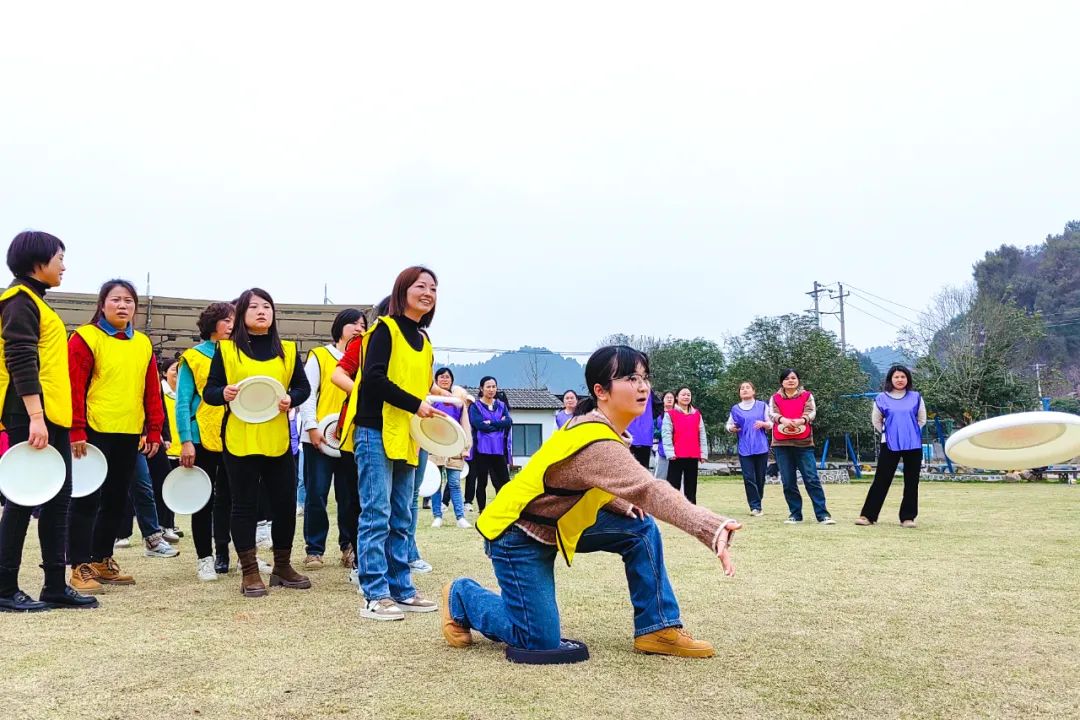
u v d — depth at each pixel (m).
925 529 7.10
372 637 3.19
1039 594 4.04
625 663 2.78
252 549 4.22
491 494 13.05
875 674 2.65
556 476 2.77
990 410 23.67
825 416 24.67
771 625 3.37
